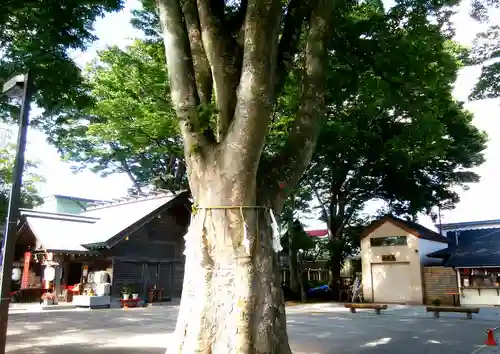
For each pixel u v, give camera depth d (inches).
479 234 987.9
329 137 781.3
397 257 904.9
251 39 199.5
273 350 200.1
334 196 995.9
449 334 453.1
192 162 213.2
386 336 436.5
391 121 774.5
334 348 367.2
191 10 234.8
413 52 306.2
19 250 900.6
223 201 205.8
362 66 329.1
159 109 658.8
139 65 664.4
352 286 980.6
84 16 337.1
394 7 322.3
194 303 205.9
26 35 341.7
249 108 197.9
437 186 992.9
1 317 231.6
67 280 835.4
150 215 805.9
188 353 199.2
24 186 1081.4
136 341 397.1
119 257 791.7
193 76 217.6
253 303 200.4
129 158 1099.9
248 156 202.4
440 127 352.5
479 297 831.7
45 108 354.3
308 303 914.7
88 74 763.4
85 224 898.1
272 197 223.1
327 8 247.1
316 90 243.3
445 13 324.8
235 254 203.3
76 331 464.8
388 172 922.7
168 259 865.5
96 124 773.9
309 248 989.8
